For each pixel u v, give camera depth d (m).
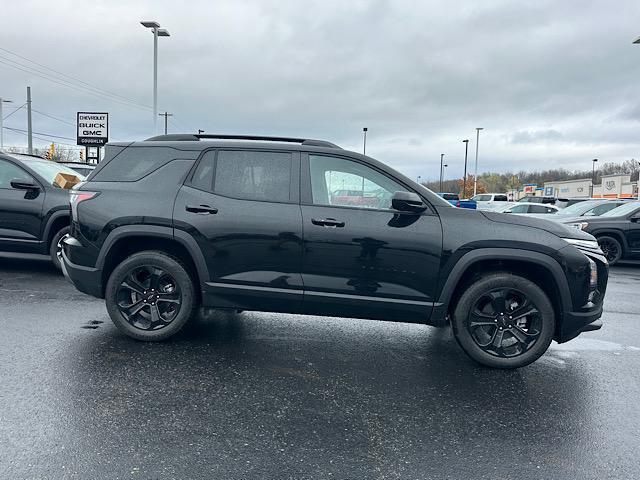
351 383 3.88
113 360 4.11
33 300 5.88
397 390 3.78
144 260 4.45
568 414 3.47
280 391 3.67
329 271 4.24
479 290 4.16
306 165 4.41
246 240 4.29
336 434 3.08
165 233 4.35
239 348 4.56
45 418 3.11
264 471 2.66
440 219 4.20
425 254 4.15
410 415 3.38
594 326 4.23
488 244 4.11
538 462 2.85
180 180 4.45
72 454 2.74
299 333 5.10
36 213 7.04
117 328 4.83
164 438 2.95
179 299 4.50
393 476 2.66
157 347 4.48
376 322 5.63
